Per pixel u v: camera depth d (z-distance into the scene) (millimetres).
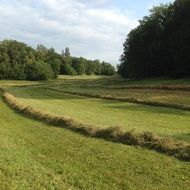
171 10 109062
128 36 113938
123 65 121312
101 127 20750
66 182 12516
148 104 40250
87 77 178625
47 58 185500
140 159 15078
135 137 18078
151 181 12578
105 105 40844
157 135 18234
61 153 16375
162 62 103625
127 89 64312
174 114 31344
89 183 12391
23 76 162000
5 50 165125
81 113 31062
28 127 24234
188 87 56125
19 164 14422
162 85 64562
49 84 111562
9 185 12070
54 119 25562
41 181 12500
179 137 18906
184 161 14750
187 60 90625
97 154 16047
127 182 12484
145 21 111750
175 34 94562
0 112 33562
